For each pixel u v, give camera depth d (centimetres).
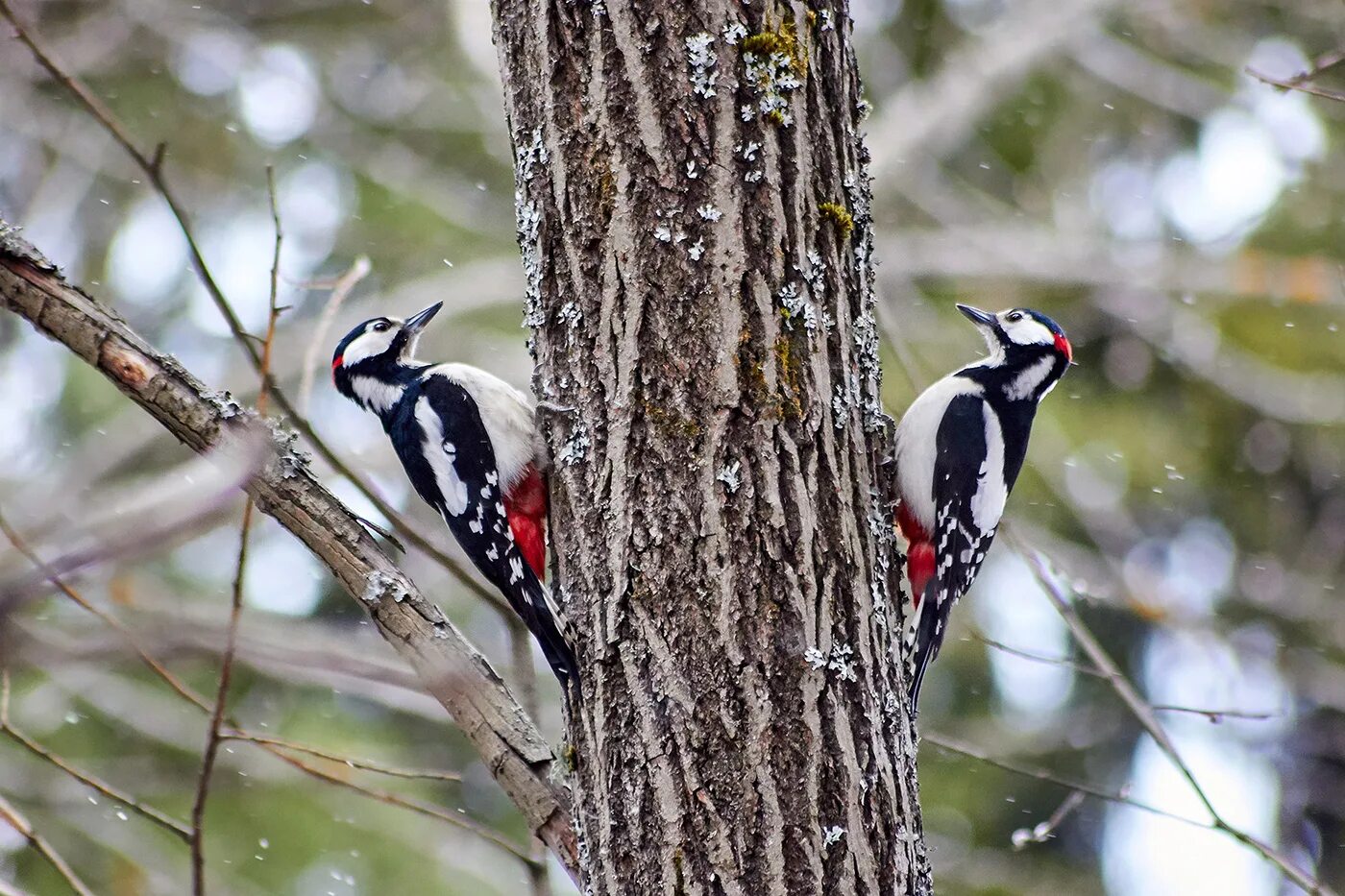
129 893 1295
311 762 1360
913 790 564
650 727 541
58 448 1543
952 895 1533
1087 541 1662
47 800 1352
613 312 573
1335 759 1616
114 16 1762
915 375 948
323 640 1190
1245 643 1575
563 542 582
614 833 543
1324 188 1705
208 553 1471
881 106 1902
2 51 1653
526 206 600
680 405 560
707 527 549
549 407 589
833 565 556
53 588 322
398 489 1512
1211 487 1694
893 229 1778
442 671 593
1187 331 1692
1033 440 1608
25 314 599
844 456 573
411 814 1412
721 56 576
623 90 578
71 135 1714
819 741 535
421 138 1842
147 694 1420
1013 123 1877
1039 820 1590
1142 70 1811
